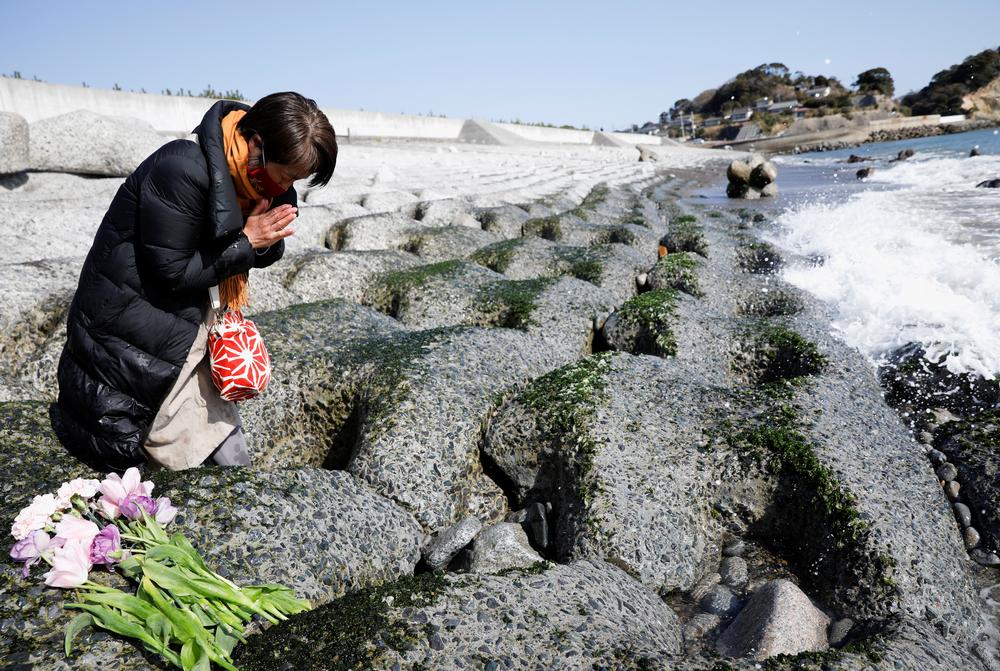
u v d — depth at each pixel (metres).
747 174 23.45
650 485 4.29
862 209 16.14
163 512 3.11
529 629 2.95
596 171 34.75
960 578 3.74
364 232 11.97
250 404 5.24
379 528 3.90
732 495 4.35
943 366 6.18
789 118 117.62
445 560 4.08
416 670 2.67
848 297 8.51
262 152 2.89
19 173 12.75
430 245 11.44
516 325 7.34
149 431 3.50
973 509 4.43
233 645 2.75
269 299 7.73
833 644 3.46
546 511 4.49
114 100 25.58
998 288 8.02
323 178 3.08
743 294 9.06
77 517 2.98
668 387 5.26
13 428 3.86
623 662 2.83
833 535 3.90
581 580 3.41
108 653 2.62
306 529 3.51
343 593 3.44
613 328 7.25
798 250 11.92
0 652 2.54
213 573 3.00
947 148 46.28
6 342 6.09
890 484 4.18
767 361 6.61
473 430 4.89
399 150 33.81
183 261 3.01
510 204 17.08
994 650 3.43
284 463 5.20
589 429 4.59
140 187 2.89
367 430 4.69
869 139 82.19
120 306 3.12
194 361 3.44
